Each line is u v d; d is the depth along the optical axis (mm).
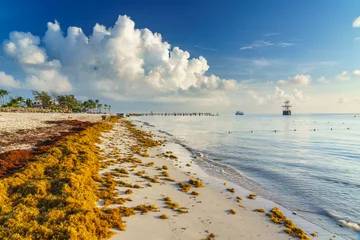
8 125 44375
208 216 13141
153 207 13633
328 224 13188
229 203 15305
